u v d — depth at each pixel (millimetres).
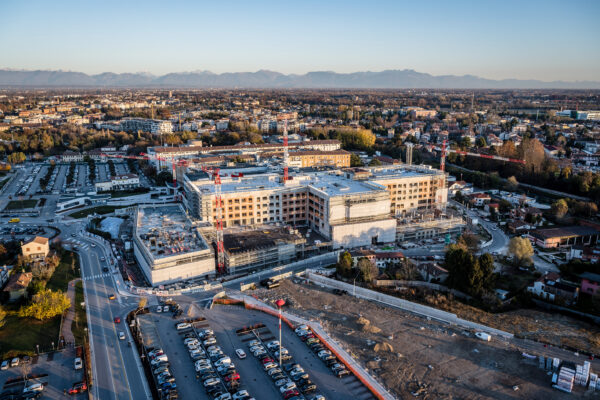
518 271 199375
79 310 160875
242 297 173250
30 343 140000
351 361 133125
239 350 136875
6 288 165875
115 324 152250
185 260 186125
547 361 130625
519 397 117250
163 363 130250
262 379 125188
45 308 151875
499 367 130250
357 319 158625
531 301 170000
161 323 153750
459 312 162000
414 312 164500
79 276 191000
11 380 122625
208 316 159500
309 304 169750
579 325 154625
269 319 158250
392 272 193250
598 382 120125
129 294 174250
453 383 122938
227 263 196375
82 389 118375
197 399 116688
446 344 142750
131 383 122438
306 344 143000
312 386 120438
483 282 172500
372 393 119750
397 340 145000
